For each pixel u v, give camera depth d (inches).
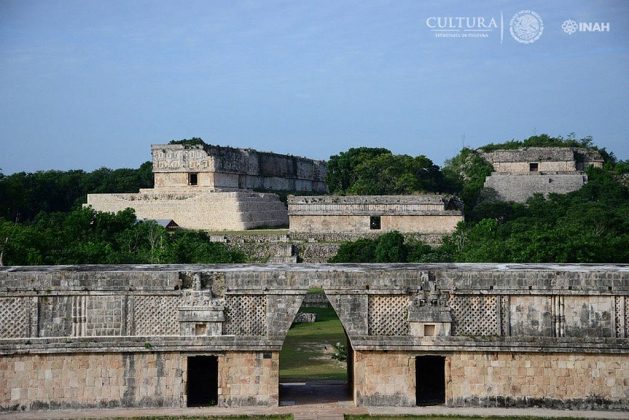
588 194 4495.6
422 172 4909.0
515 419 1175.6
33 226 3127.5
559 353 1245.1
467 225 3624.5
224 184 4190.5
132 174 5433.1
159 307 1273.4
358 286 1272.1
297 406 1264.8
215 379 1453.0
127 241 2977.4
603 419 1175.6
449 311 1263.5
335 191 5017.2
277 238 3567.9
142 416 1189.1
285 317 1273.4
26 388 1236.5
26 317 1254.9
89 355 1248.8
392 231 3353.8
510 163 5113.2
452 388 1254.9
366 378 1261.1
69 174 5413.4
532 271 1262.3
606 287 1249.4
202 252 2728.8
